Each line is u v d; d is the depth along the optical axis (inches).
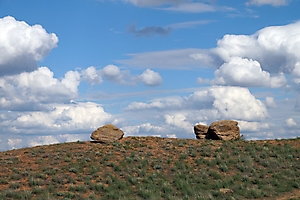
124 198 1210.0
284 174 1497.3
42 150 1716.3
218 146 1804.9
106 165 1510.8
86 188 1294.3
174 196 1243.8
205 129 2065.7
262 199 1257.4
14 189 1255.5
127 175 1423.5
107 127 1923.0
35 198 1188.5
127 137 1977.1
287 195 1294.3
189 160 1605.6
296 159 1665.8
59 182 1333.7
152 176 1423.5
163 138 1983.3
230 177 1444.4
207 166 1549.0
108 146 1779.0
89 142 1888.5
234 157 1656.0
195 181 1402.6
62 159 1569.9
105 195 1237.7
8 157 1614.2
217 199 1232.2
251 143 1889.8
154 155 1653.5
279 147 1806.1
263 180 1427.2
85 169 1465.3
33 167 1471.5
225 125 1968.5
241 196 1279.5
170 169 1501.0
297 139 1987.0
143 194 1262.3
